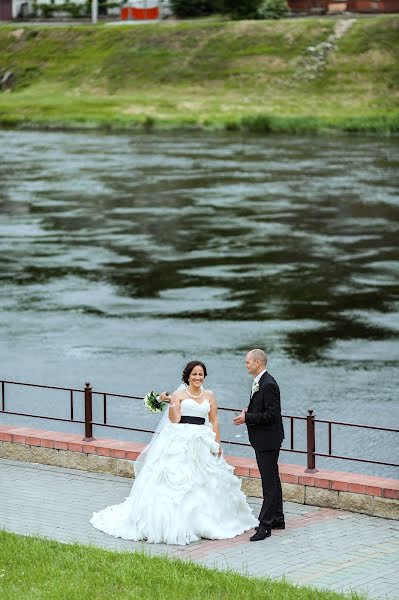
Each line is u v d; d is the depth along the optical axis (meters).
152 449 26.52
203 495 26.02
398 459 42.75
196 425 26.34
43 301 73.19
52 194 120.75
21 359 58.62
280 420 26.17
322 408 49.56
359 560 24.14
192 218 106.12
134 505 26.08
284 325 66.25
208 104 197.38
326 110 190.50
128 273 82.56
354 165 140.75
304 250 90.94
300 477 28.20
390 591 22.22
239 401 50.38
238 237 96.69
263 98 198.75
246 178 131.12
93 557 23.66
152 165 142.62
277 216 106.44
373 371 55.81
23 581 22.42
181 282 79.38
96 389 53.00
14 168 140.75
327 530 26.23
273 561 24.20
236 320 67.62
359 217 105.44
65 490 29.58
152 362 57.78
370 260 86.62
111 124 189.62
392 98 194.38
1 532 25.45
